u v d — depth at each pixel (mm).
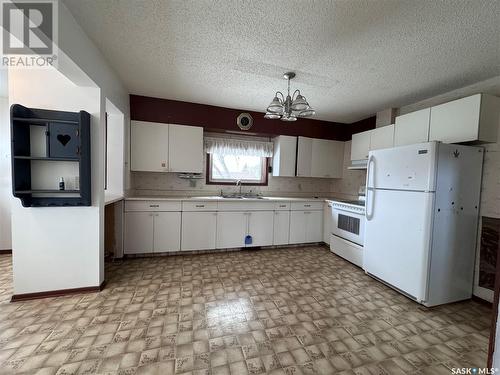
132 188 3506
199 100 3422
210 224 3430
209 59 2227
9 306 1949
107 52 2135
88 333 1648
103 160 2242
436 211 2121
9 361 1383
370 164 2746
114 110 2754
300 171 4141
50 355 1438
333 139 4363
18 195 1933
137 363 1403
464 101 2256
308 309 2072
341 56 2086
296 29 1742
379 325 1877
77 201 2111
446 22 1596
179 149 3443
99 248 2217
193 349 1535
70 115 2053
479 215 2365
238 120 3768
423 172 2146
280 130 4027
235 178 4156
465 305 2246
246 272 2836
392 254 2441
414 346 1647
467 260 2318
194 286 2428
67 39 1586
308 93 2945
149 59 2250
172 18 1667
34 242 2061
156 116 3367
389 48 1935
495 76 2361
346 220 3400
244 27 1740
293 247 3953
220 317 1900
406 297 2338
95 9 1588
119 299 2117
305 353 1543
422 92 2828
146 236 3164
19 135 1941
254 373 1368
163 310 1970
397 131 2982
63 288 2148
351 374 1391
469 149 2250
